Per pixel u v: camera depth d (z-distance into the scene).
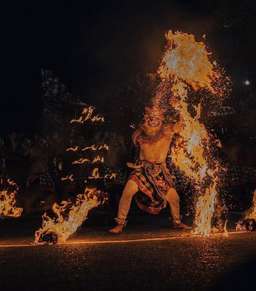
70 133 16.70
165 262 8.80
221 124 17.33
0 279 7.87
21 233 12.13
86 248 10.19
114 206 16.33
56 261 9.05
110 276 7.95
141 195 12.20
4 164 15.86
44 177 15.85
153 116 12.06
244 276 7.79
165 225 13.09
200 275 7.89
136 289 7.20
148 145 12.02
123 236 11.55
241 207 15.94
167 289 7.17
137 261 8.93
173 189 12.20
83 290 7.21
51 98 18.69
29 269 8.48
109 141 16.67
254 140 17.42
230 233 11.65
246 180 16.56
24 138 16.50
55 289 7.29
